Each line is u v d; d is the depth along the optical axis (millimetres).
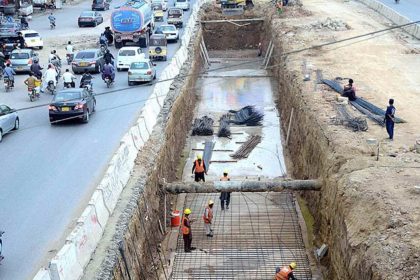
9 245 26109
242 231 36375
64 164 35781
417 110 42719
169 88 52938
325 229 32031
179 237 35750
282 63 62938
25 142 40062
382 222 24406
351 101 44062
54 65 58719
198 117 59438
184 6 104375
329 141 35438
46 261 24844
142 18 72875
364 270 22719
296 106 48062
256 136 53656
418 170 29812
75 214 29031
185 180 43812
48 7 111438
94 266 23766
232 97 66500
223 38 92750
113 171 29844
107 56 61469
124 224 27453
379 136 36219
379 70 55156
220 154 49875
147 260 30422
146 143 38531
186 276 31422
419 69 55969
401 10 85250
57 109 43250
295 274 31062
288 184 34250
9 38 73938
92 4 112562
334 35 70688
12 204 30219
